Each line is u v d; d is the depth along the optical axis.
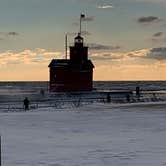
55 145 45.25
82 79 176.75
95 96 147.38
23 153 39.97
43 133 56.84
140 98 145.12
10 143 47.09
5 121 75.94
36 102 127.69
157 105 119.25
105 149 41.84
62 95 160.38
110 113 92.56
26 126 66.88
